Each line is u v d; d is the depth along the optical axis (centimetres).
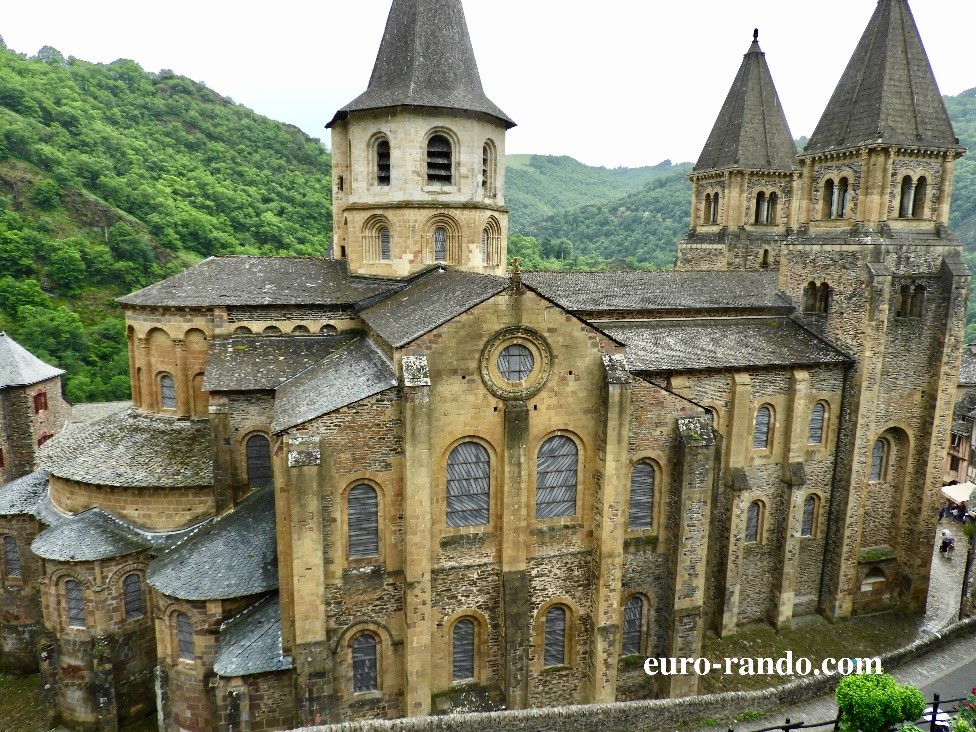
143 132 11806
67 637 3036
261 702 2577
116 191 9844
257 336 3384
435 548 2656
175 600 2747
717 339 3794
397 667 2709
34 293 7994
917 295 3834
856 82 3828
